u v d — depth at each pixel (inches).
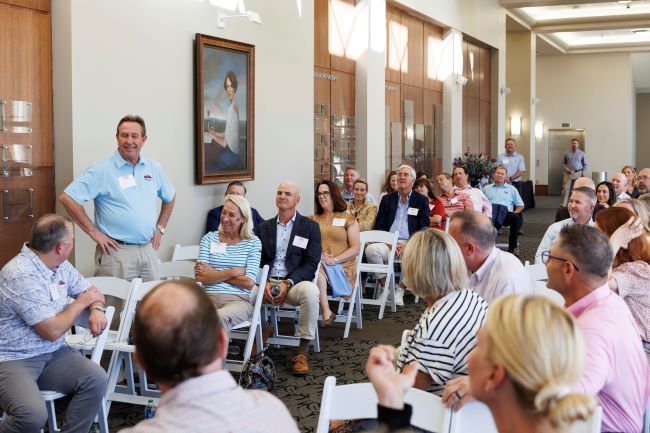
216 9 253.1
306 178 316.8
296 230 218.1
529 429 48.9
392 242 269.9
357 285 245.1
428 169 500.7
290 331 248.4
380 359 66.6
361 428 89.2
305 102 314.0
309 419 160.9
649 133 1128.8
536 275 165.0
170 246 235.1
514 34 729.6
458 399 84.7
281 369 201.0
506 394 49.5
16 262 130.0
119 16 208.8
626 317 91.8
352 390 89.6
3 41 181.5
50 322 128.6
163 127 229.3
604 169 903.1
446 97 522.6
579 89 905.5
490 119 631.8
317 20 357.7
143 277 187.0
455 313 103.0
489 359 50.0
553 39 821.9
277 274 216.2
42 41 192.4
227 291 188.5
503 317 49.8
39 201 192.7
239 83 265.3
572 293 95.5
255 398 61.9
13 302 127.6
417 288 106.1
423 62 488.4
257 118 281.0
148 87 221.8
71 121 193.5
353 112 396.8
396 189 356.5
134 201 184.9
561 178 918.4
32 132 189.9
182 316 56.5
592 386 81.9
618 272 126.4
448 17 505.7
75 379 129.9
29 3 187.9
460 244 125.3
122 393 165.8
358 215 311.9
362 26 394.9
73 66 193.0
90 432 149.8
